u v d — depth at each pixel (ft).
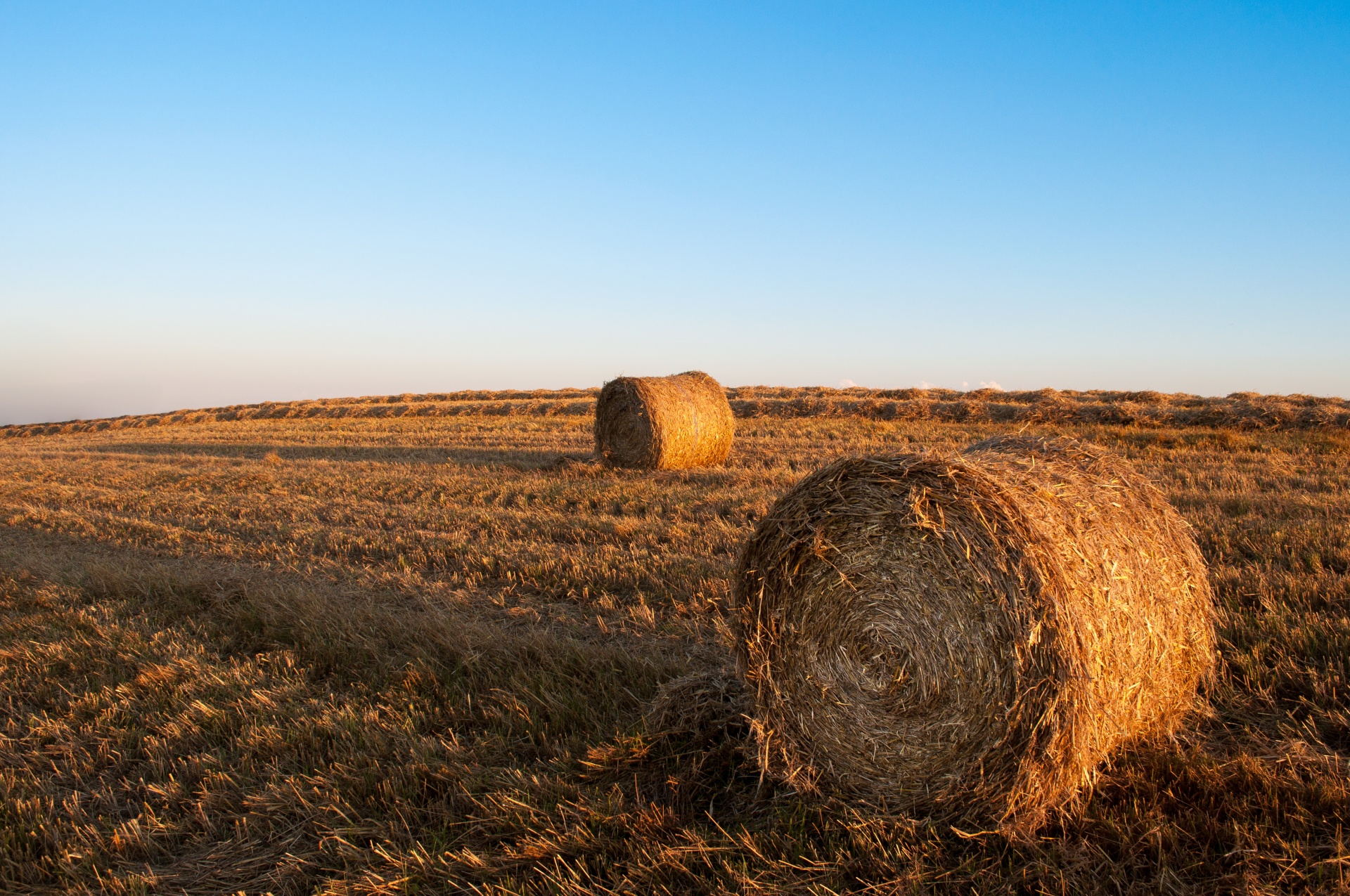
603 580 24.25
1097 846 10.73
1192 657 13.83
